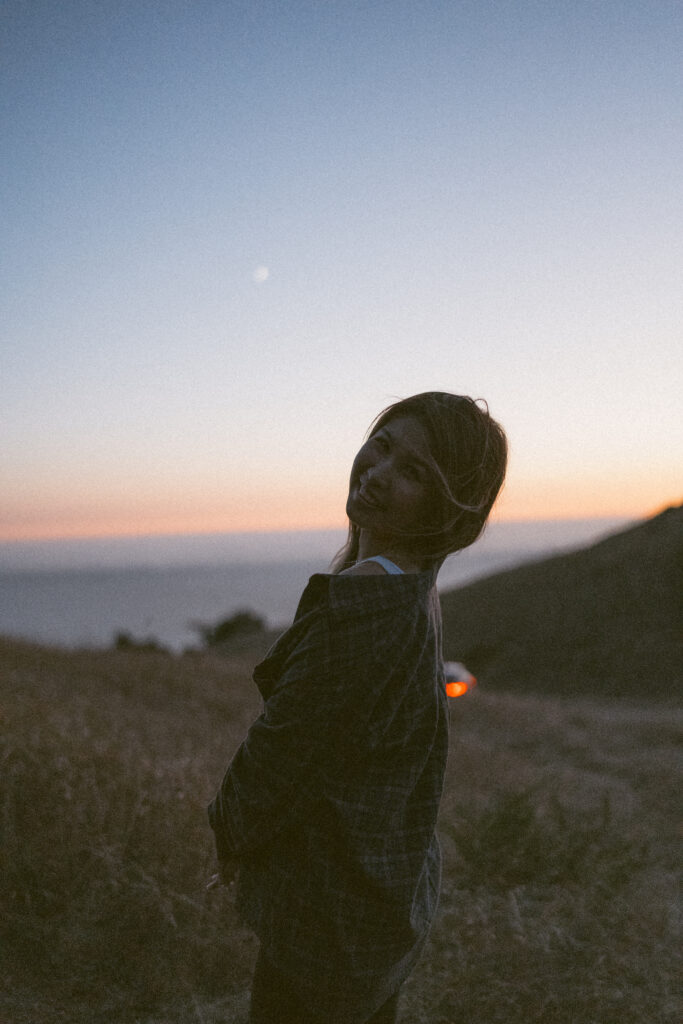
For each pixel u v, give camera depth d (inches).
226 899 125.8
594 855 172.1
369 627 53.7
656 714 665.6
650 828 233.6
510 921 135.6
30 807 132.1
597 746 390.6
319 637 53.7
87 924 116.8
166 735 257.3
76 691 315.6
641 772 331.3
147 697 346.6
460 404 61.3
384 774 55.1
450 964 122.6
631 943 134.3
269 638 1365.7
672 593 1021.2
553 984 118.3
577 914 142.5
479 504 60.8
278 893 56.1
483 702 464.8
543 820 203.3
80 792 142.1
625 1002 114.3
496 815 171.3
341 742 53.6
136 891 121.6
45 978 106.8
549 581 1222.9
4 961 107.7
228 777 57.5
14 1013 98.8
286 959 55.4
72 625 5856.3
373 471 60.4
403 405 62.9
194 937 116.6
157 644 695.7
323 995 55.0
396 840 56.2
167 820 140.6
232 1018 104.0
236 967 114.3
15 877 118.9
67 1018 99.5
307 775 54.1
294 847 56.2
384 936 55.6
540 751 370.0
